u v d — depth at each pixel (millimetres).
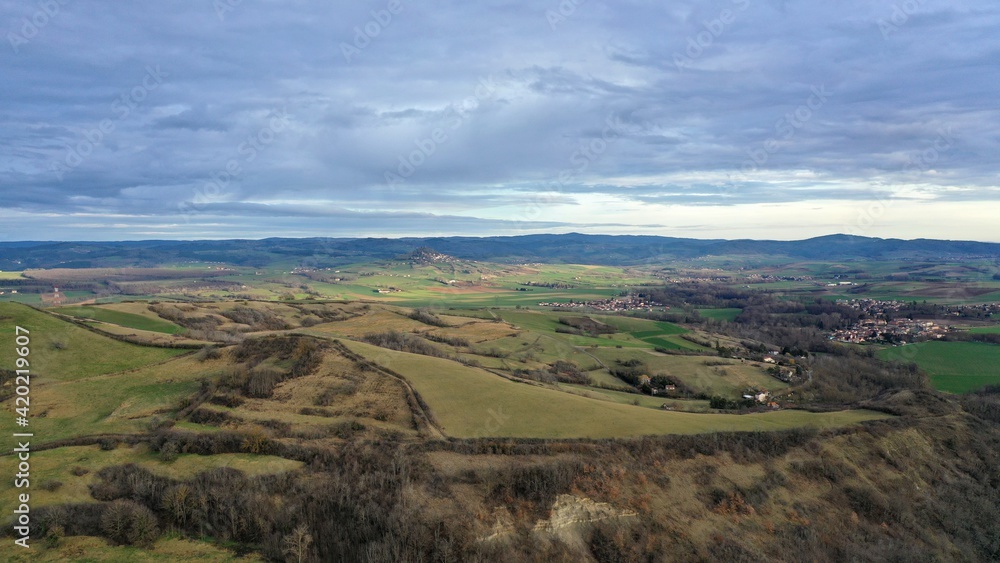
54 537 43938
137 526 45969
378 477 52344
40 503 46656
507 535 48500
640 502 53844
